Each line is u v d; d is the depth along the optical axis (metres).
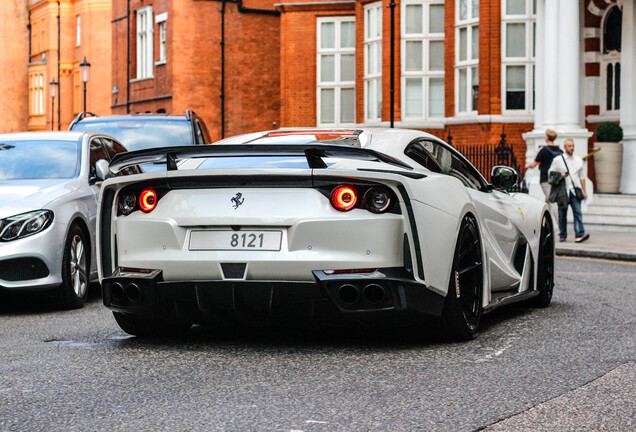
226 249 5.95
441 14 25.88
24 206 8.57
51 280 8.51
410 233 5.86
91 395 4.99
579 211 16.28
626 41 21.39
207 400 4.86
